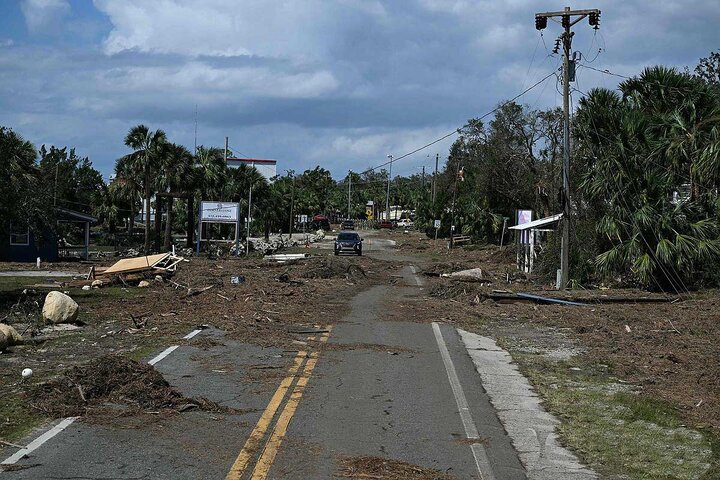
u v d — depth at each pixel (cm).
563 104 3005
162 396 961
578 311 2261
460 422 916
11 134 2505
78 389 963
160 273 3203
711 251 2720
